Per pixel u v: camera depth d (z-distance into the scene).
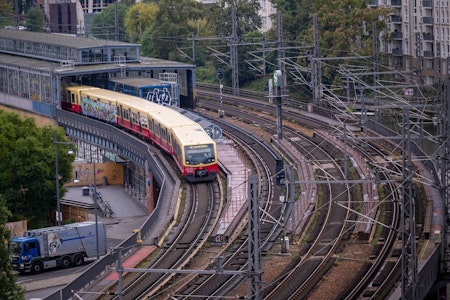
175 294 121.31
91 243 152.25
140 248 143.88
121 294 99.69
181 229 153.75
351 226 147.88
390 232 145.62
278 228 150.75
